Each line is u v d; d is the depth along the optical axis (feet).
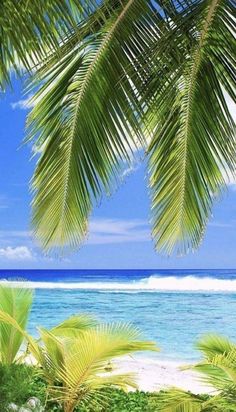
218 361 17.37
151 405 20.94
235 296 94.99
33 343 21.39
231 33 12.60
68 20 8.00
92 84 13.05
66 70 13.28
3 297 24.27
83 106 13.32
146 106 12.92
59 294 101.81
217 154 13.94
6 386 19.94
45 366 21.40
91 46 12.56
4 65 8.10
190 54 12.53
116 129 13.05
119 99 12.82
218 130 13.75
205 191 14.51
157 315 89.45
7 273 177.06
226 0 12.32
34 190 14.05
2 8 7.69
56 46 7.98
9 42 8.21
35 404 20.35
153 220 14.85
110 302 99.09
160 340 81.87
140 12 11.94
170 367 56.90
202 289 114.83
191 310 90.84
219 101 13.56
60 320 93.25
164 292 106.22
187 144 14.21
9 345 23.73
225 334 86.22
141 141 12.89
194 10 12.05
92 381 21.18
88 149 13.52
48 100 13.51
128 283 127.75
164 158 14.48
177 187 14.66
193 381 51.39
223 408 17.95
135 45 12.23
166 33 12.03
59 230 13.98
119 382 21.26
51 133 13.79
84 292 103.50
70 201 13.88
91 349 19.71
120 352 20.11
